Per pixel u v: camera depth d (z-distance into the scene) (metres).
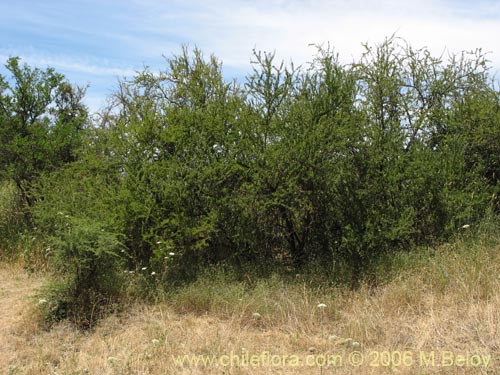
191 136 8.12
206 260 8.19
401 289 6.40
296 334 5.76
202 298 6.80
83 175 8.82
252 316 6.34
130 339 5.85
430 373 4.64
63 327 6.21
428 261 7.11
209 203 7.97
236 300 6.64
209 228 7.72
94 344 5.79
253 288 7.19
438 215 8.04
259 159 7.69
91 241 6.57
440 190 7.96
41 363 5.30
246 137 7.90
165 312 6.61
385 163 7.94
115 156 8.25
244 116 7.95
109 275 6.87
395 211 7.83
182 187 7.78
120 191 7.79
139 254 7.99
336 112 7.91
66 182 8.97
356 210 7.85
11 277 8.57
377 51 8.61
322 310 6.28
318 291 6.86
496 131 8.32
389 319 5.94
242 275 7.63
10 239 10.11
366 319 5.86
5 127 10.55
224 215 7.96
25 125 10.80
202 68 9.09
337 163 7.82
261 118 7.95
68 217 7.69
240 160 7.94
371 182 7.93
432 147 8.81
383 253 7.64
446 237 7.93
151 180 7.89
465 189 8.07
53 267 7.34
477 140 8.50
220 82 8.84
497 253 7.17
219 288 7.09
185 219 7.77
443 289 6.42
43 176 9.60
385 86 8.35
